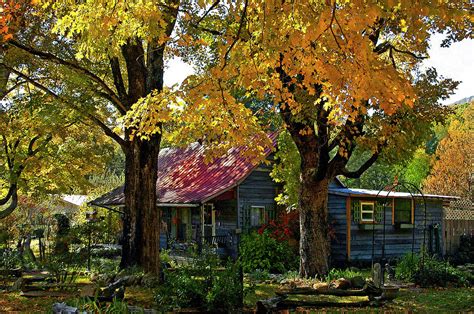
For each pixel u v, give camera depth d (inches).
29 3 429.4
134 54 590.9
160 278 553.6
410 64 545.0
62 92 641.0
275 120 642.8
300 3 240.5
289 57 281.6
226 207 925.2
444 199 961.5
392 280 644.7
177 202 904.3
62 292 519.5
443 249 947.3
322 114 521.3
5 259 645.9
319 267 599.2
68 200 1717.5
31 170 895.1
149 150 596.7
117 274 553.6
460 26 351.3
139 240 590.2
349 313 416.8
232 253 876.6
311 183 604.4
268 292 530.3
